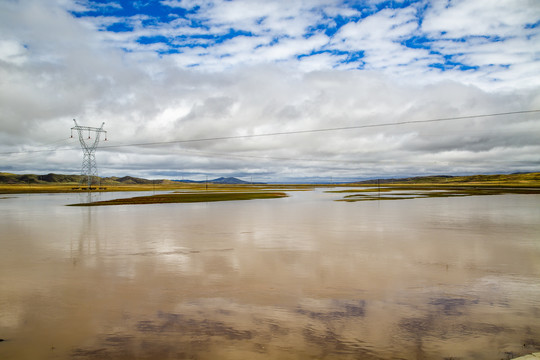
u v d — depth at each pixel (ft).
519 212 140.87
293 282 45.14
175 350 27.78
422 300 38.58
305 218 120.98
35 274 48.96
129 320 33.45
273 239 77.36
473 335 30.32
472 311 35.50
